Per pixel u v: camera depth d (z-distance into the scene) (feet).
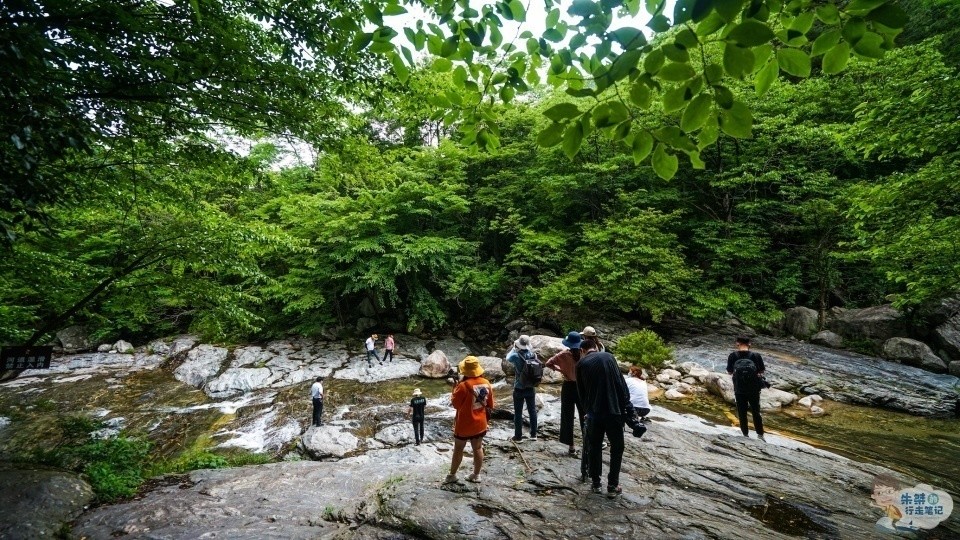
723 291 49.96
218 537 13.19
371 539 11.86
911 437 26.17
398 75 6.39
